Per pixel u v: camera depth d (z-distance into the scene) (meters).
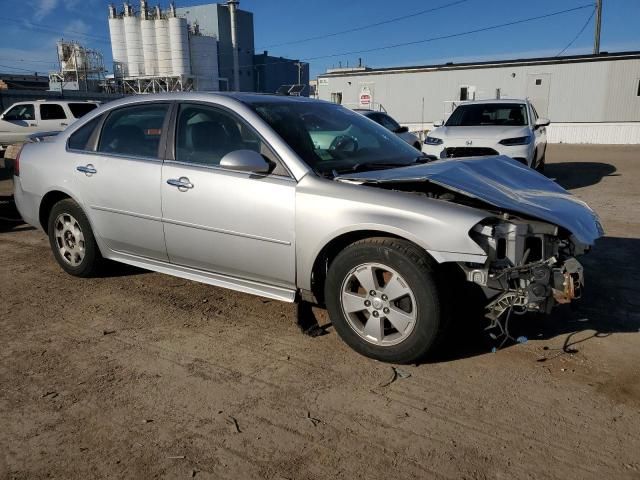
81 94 29.66
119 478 2.36
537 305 3.06
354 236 3.38
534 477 2.35
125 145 4.37
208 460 2.47
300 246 3.44
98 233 4.55
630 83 25.88
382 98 32.00
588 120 27.08
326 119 4.21
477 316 3.43
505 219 3.12
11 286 4.78
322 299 3.67
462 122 10.62
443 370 3.23
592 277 4.91
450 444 2.57
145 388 3.08
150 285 4.75
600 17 30.94
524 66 27.81
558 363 3.30
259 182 3.58
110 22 45.00
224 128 3.85
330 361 3.36
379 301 3.24
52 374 3.24
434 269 3.07
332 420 2.76
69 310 4.22
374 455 2.50
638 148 22.92
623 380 3.10
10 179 12.27
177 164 3.98
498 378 3.13
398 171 3.53
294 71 73.94
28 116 16.80
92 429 2.70
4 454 2.52
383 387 3.06
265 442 2.60
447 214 3.03
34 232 6.89
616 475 2.35
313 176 3.46
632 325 3.84
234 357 3.43
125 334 3.78
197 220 3.86
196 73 46.72
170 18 44.59
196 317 4.06
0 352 3.53
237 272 3.83
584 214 3.39
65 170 4.68
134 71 45.44
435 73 30.06
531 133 9.66
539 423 2.71
